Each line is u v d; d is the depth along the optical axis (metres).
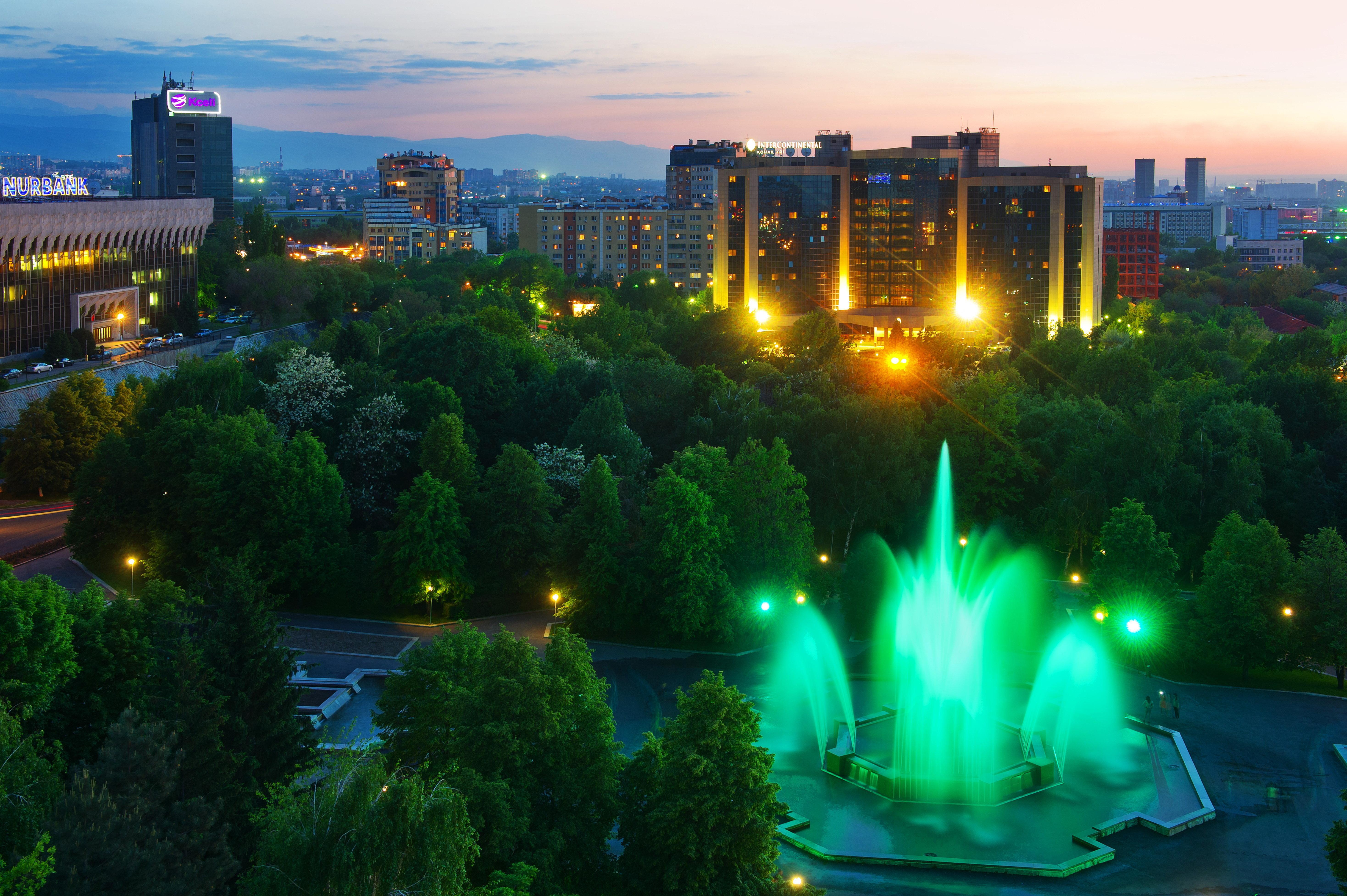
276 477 109.31
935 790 72.62
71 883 40.22
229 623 64.06
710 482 108.25
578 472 123.75
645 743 60.09
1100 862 65.38
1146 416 118.62
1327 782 76.19
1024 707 88.94
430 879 38.97
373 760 43.94
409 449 132.00
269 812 45.06
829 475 121.25
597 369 145.50
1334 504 121.12
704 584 102.25
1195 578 119.44
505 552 110.56
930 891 62.50
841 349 178.25
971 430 126.44
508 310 196.38
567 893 54.97
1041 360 178.38
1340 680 94.56
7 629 61.56
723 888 54.56
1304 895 62.47
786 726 84.81
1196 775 76.44
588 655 64.00
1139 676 96.75
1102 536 103.94
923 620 100.81
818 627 108.31
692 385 145.25
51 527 132.50
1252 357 195.50
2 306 195.50
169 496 115.50
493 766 55.72
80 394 151.88
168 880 44.53
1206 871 64.81
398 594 107.19
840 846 66.81
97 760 64.56
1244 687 94.38
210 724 56.59
